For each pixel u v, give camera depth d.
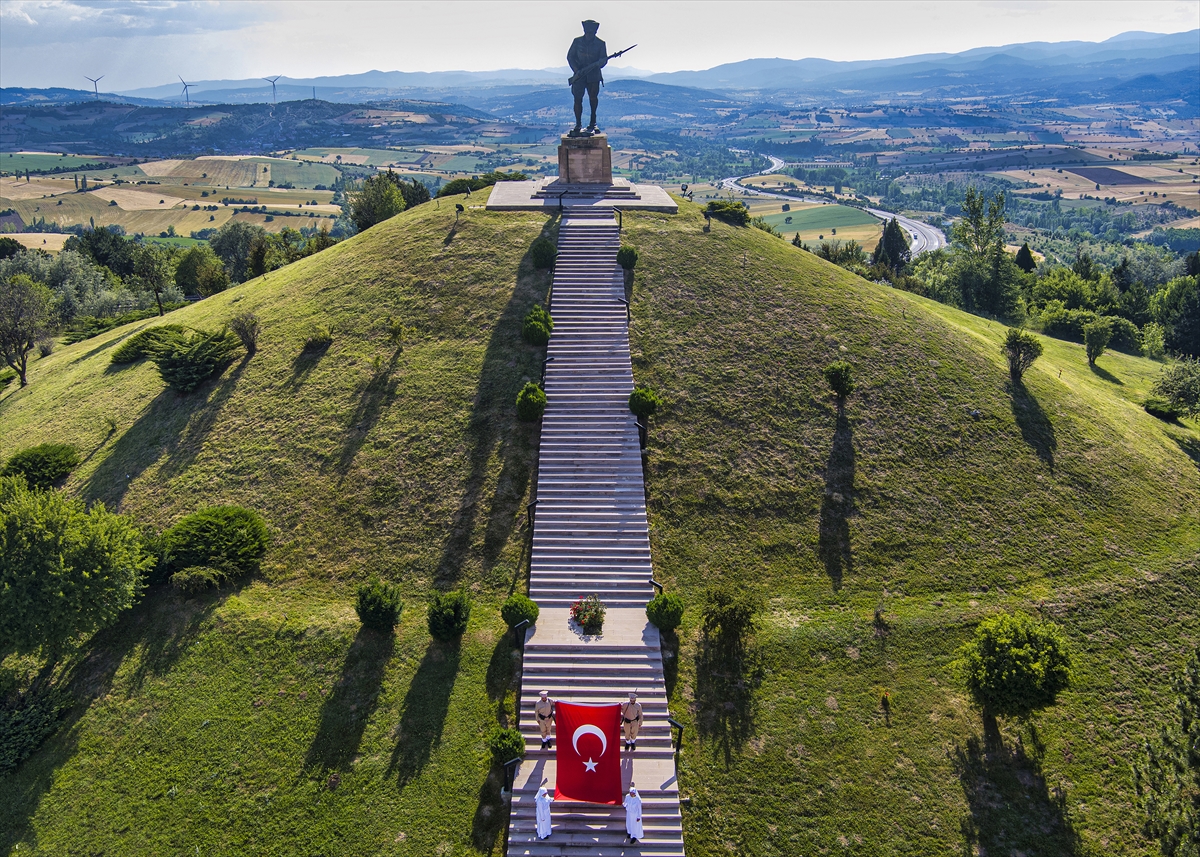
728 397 40.03
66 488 38.34
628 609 30.45
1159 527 35.41
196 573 30.61
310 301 48.91
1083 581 32.22
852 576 32.22
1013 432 39.66
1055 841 23.45
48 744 26.48
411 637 29.34
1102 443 40.09
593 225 52.91
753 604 28.31
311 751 25.69
